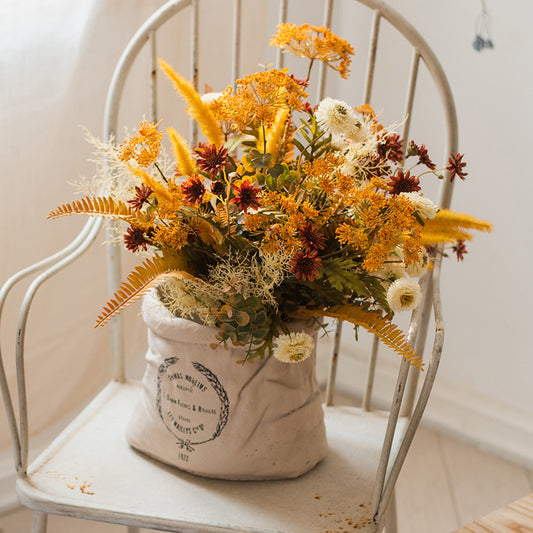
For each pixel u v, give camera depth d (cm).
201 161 119
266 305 127
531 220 209
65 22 170
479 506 208
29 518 193
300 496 132
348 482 136
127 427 141
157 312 130
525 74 198
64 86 173
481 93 208
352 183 120
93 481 133
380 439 147
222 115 125
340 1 222
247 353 126
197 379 128
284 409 130
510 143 206
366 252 123
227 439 130
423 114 218
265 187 126
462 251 138
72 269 185
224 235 122
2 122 168
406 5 215
